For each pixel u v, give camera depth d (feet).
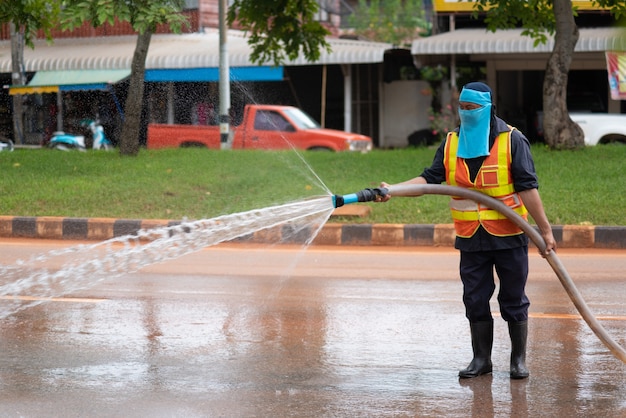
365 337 28.37
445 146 23.50
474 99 22.47
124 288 36.14
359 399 22.27
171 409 21.58
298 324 30.09
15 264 42.42
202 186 59.93
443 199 54.03
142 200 55.98
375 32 154.40
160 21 59.62
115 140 112.37
